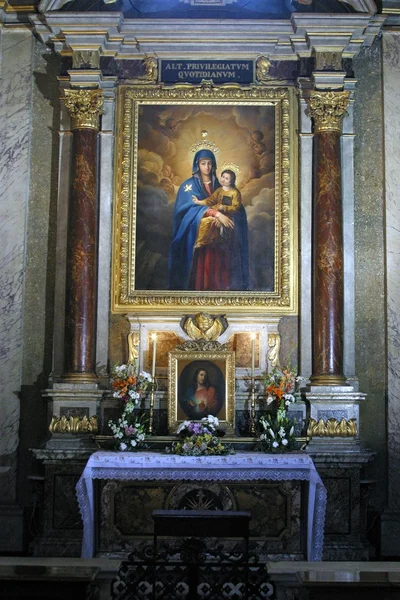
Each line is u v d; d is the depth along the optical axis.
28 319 8.70
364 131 8.93
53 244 8.78
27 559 4.86
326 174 8.55
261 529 7.46
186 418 8.20
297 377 8.46
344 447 8.09
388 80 8.91
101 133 8.82
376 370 8.64
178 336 8.61
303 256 8.68
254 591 4.63
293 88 8.95
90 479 7.30
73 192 8.55
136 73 8.98
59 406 8.23
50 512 7.91
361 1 8.59
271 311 8.62
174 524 5.86
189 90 8.94
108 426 8.41
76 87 8.70
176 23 8.73
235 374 8.50
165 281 8.70
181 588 4.86
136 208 8.79
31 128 8.94
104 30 8.66
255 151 8.88
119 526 7.49
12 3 9.03
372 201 8.82
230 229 8.77
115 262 8.72
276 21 8.70
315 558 7.23
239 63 9.01
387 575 4.27
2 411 8.52
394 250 8.67
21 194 8.76
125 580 4.67
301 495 7.52
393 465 8.41
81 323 8.38
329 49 8.77
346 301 8.62
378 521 8.34
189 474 7.33
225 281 8.70
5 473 8.44
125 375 8.20
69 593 4.07
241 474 7.32
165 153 8.89
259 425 8.30
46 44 9.04
